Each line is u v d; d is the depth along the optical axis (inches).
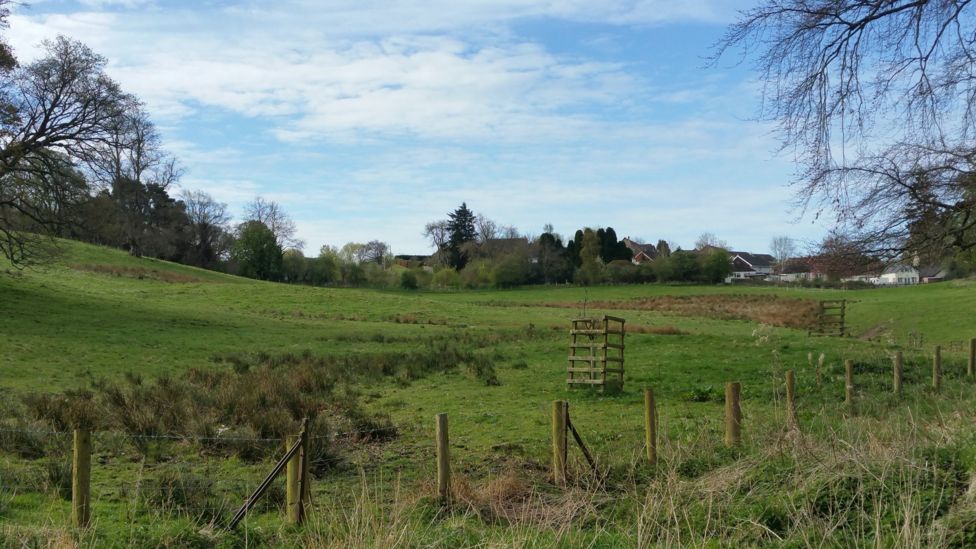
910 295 2787.9
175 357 1085.1
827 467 295.7
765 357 1003.3
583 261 4303.6
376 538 265.0
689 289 3686.0
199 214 4114.2
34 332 1198.9
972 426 365.4
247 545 283.0
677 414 633.0
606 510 328.5
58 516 324.8
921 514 247.4
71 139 1499.8
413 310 2265.0
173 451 478.9
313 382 794.8
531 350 1230.3
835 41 488.7
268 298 2378.2
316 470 439.5
